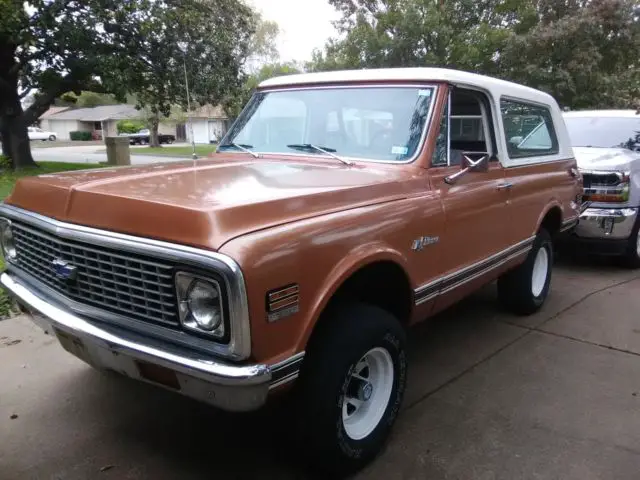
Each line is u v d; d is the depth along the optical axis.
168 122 48.94
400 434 3.23
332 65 21.88
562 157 5.36
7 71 16.50
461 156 3.58
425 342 4.64
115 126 65.25
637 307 5.57
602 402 3.63
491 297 5.84
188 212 2.20
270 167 3.34
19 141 17.47
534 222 4.69
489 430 3.28
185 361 2.18
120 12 14.66
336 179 3.01
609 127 7.98
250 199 2.38
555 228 5.34
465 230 3.62
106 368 2.63
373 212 2.81
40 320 2.84
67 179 2.87
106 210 2.43
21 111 17.42
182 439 3.20
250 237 2.18
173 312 2.26
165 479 2.84
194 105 17.47
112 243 2.33
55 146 46.19
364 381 2.90
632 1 18.08
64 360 4.14
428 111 3.45
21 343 4.40
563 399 3.67
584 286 6.33
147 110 43.69
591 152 7.30
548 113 5.19
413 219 3.07
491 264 4.06
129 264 2.34
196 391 2.26
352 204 2.77
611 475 2.87
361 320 2.73
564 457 3.02
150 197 2.39
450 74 3.59
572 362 4.25
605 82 17.66
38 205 2.80
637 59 19.17
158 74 16.17
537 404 3.60
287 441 2.96
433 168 3.40
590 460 2.99
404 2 20.64
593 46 18.03
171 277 2.21
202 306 2.16
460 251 3.61
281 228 2.32
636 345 4.59
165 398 3.65
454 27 21.14
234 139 4.16
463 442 3.16
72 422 3.35
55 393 3.68
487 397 3.69
